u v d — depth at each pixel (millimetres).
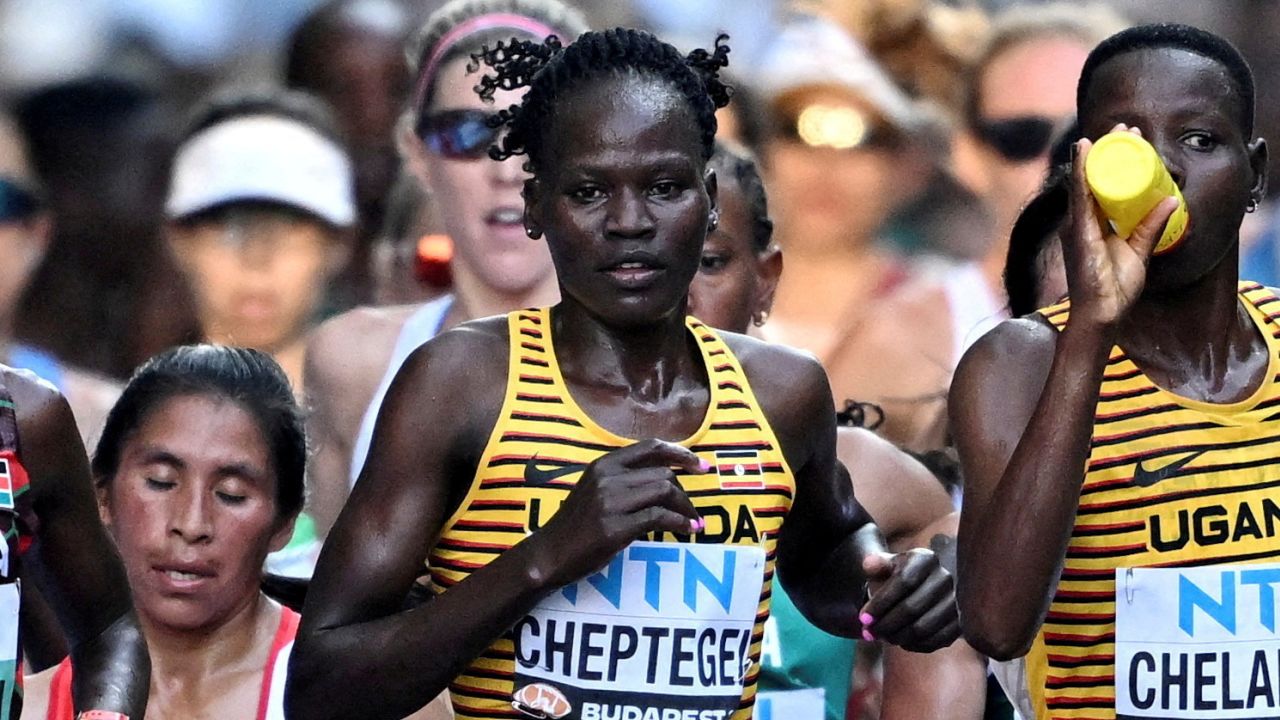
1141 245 12875
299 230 23766
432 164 21297
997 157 24703
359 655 13211
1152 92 13297
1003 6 29922
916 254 26391
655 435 13633
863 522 14906
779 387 14062
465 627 12977
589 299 13320
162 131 27000
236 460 15836
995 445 13523
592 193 13242
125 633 14875
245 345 23891
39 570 14797
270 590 17000
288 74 26938
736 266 18250
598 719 13445
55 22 30266
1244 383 13656
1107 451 13438
